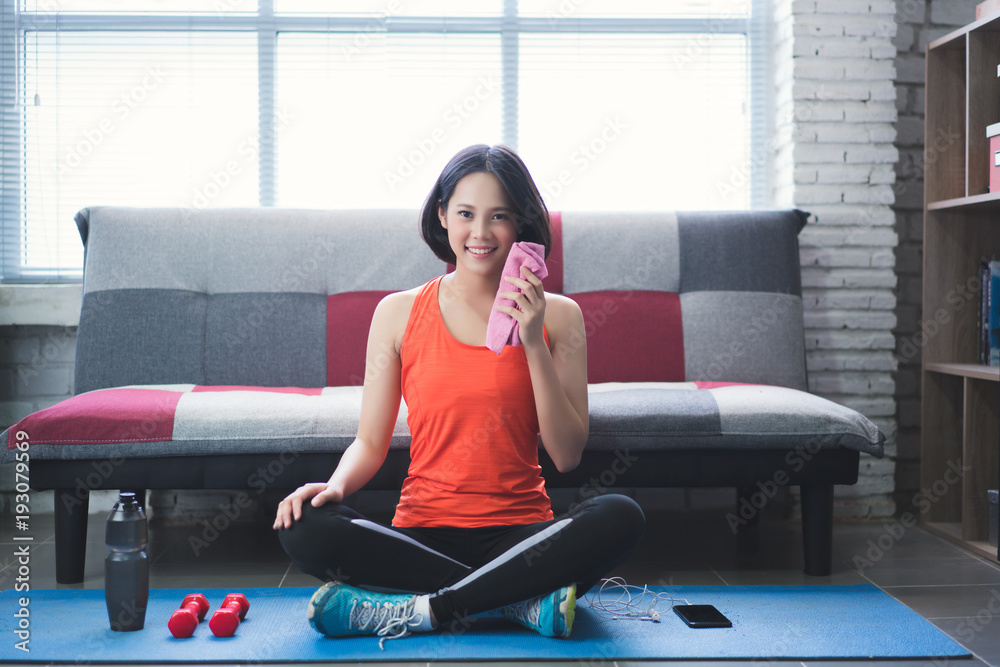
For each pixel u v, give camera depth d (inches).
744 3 111.0
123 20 106.5
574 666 53.9
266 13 107.6
